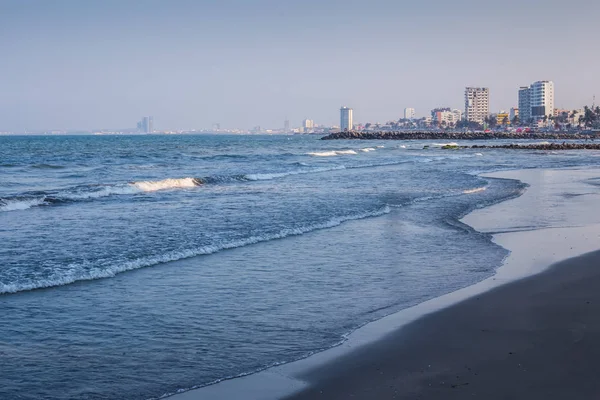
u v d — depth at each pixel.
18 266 12.95
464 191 29.88
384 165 53.34
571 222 20.25
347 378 7.45
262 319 9.84
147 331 9.20
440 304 10.66
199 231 17.64
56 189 30.50
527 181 36.47
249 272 13.04
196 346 8.60
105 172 43.38
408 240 16.95
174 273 12.85
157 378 7.51
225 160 61.41
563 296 10.99
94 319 9.73
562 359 7.86
